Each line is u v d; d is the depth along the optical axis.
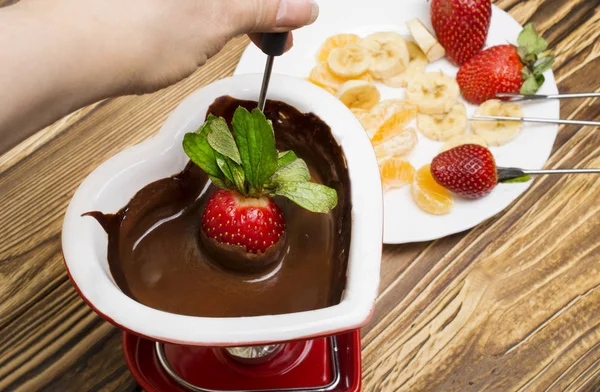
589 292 0.52
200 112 0.44
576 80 0.59
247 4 0.43
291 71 0.61
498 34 0.61
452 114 0.60
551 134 0.57
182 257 0.44
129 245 0.44
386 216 0.55
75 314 0.52
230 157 0.41
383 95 0.62
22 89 0.40
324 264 0.44
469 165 0.54
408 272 0.53
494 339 0.52
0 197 0.55
